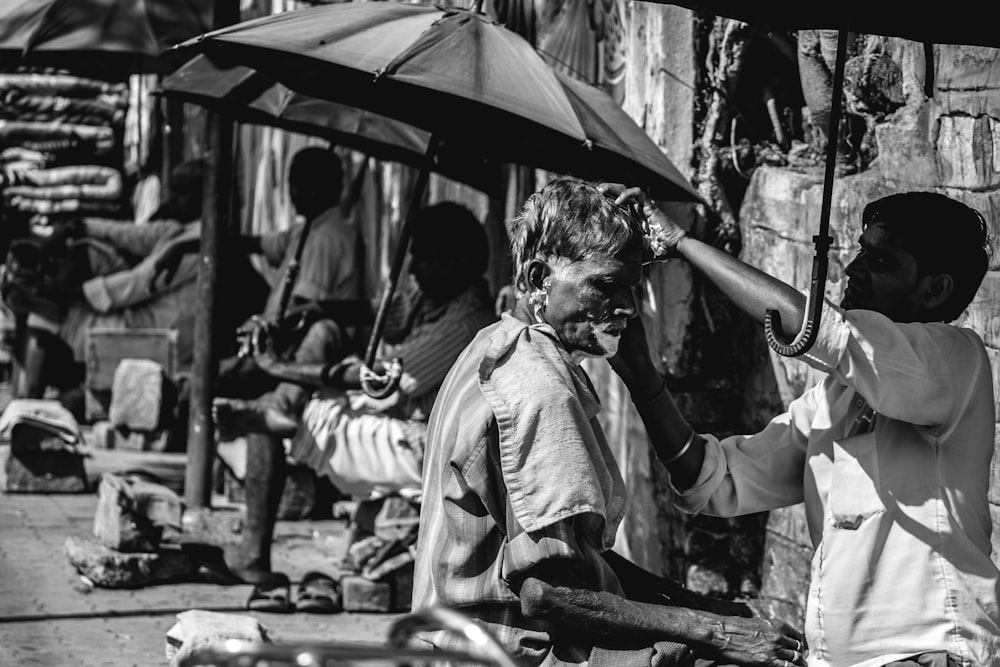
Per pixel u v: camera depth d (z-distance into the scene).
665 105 5.95
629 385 3.23
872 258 2.98
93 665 5.35
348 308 6.96
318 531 8.71
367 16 4.85
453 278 6.21
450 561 2.79
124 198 17.05
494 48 4.73
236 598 6.69
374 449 6.39
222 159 8.39
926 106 4.50
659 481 5.98
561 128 4.56
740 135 5.88
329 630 6.22
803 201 5.34
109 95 16.94
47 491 9.67
